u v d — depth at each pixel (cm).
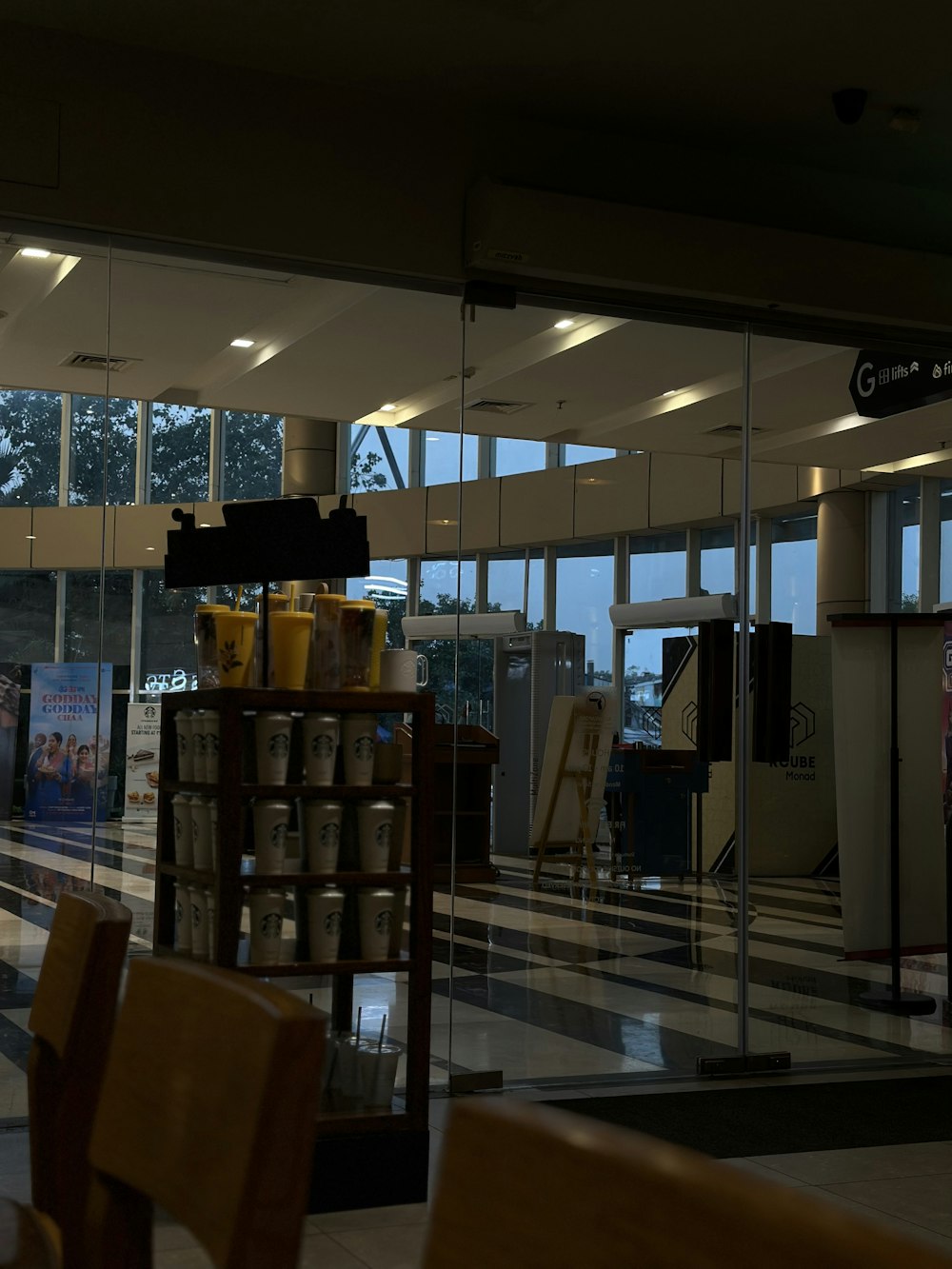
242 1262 89
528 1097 472
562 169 511
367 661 358
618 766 526
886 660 600
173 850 377
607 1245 62
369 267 482
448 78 473
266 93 467
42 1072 174
